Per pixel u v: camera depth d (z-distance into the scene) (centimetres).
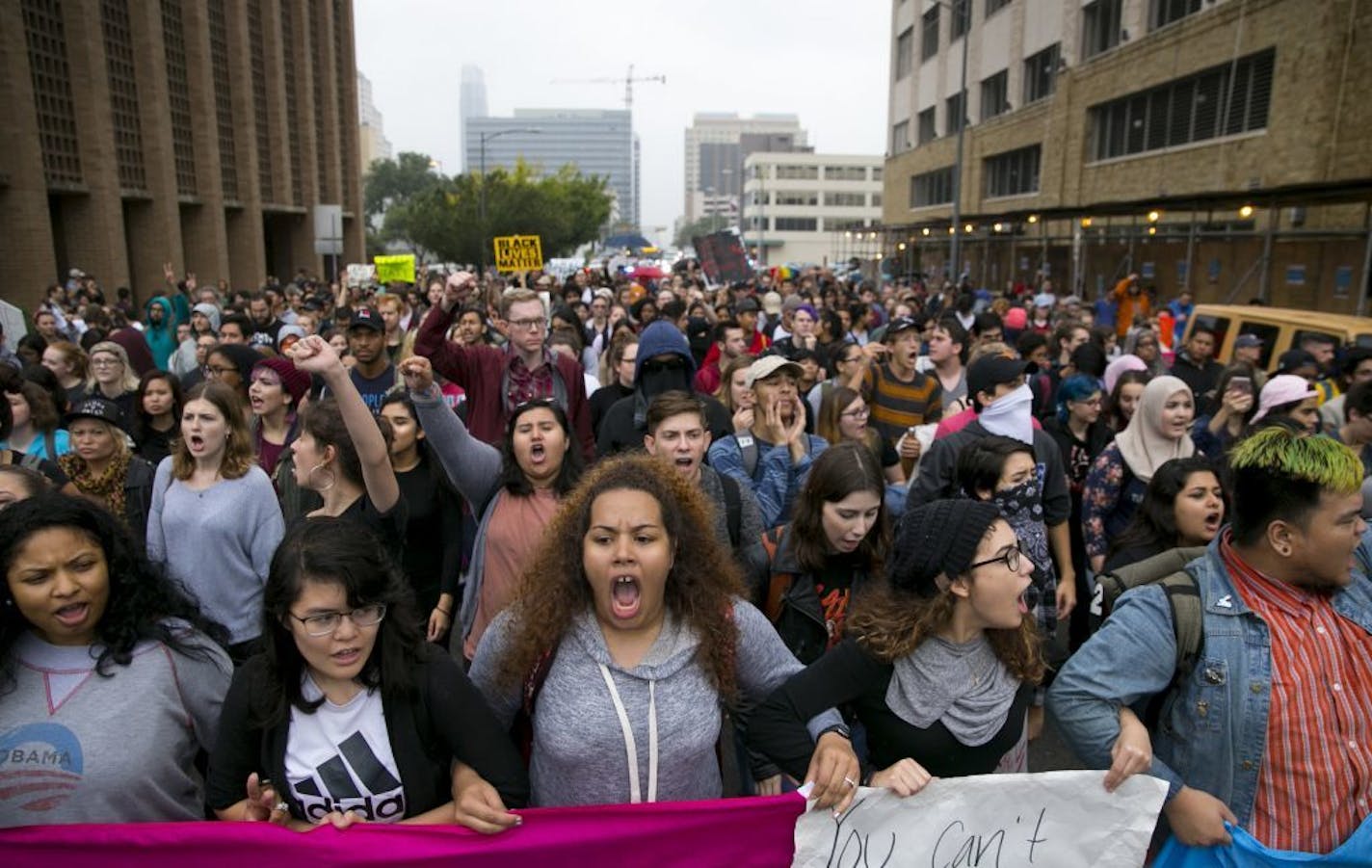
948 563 239
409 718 241
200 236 2998
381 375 651
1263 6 1967
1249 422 595
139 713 249
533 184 5422
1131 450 484
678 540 253
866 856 246
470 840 235
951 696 250
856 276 4859
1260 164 1991
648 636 252
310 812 240
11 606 246
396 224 8656
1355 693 239
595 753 239
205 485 392
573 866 240
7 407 506
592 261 7100
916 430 542
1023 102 3428
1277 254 1920
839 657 257
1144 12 2531
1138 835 246
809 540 337
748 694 270
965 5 3538
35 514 241
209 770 246
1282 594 244
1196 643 247
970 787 248
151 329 1282
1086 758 249
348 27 4522
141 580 259
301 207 3872
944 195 4428
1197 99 2289
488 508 382
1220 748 244
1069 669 256
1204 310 1159
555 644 250
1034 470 398
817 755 242
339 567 225
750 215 12538
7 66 1931
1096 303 2002
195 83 2914
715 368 832
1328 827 236
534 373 584
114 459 468
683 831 239
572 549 252
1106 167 2748
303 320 1192
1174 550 317
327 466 402
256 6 3447
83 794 242
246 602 393
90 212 2309
